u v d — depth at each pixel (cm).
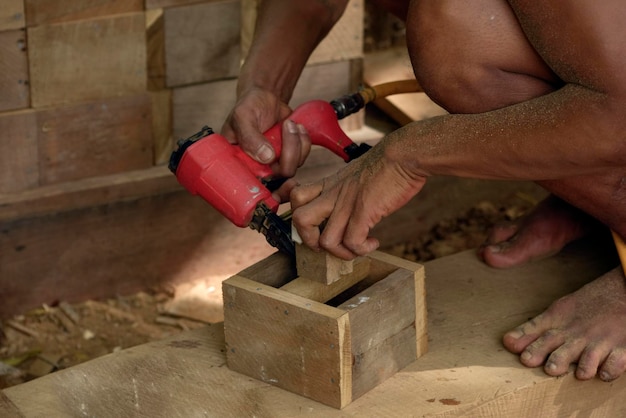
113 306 339
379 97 264
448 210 392
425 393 221
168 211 342
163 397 226
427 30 223
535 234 272
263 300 216
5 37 308
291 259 233
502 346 240
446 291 262
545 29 199
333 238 215
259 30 266
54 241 328
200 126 350
